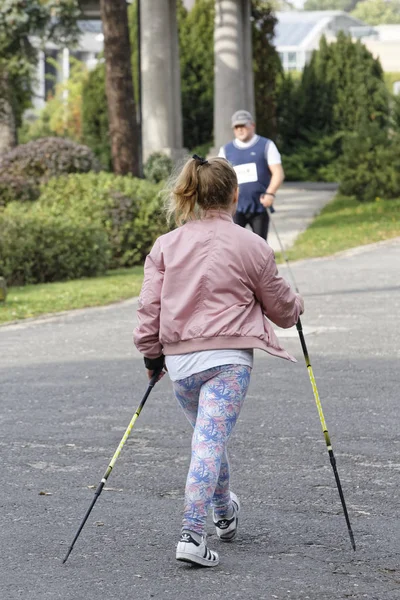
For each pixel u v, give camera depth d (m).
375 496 12.45
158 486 12.97
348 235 49.44
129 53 57.06
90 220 41.44
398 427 15.75
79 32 74.25
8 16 70.62
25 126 119.06
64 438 15.38
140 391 18.69
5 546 10.82
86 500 12.41
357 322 25.92
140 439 15.31
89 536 11.13
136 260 44.53
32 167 54.34
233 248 10.22
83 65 139.62
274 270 10.29
